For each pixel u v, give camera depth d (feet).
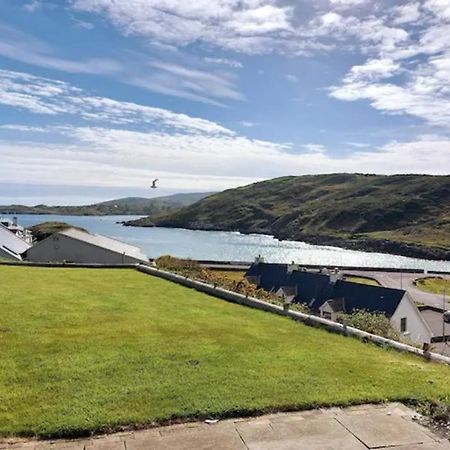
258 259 139.23
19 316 35.22
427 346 31.32
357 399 21.70
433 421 19.90
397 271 211.00
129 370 24.27
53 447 17.19
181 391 21.79
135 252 132.46
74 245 120.47
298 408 20.77
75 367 24.47
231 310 42.47
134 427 18.75
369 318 49.37
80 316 36.19
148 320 35.94
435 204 490.49
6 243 138.41
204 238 443.32
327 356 28.53
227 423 19.35
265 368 25.44
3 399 20.47
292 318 40.47
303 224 518.37
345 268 210.59
